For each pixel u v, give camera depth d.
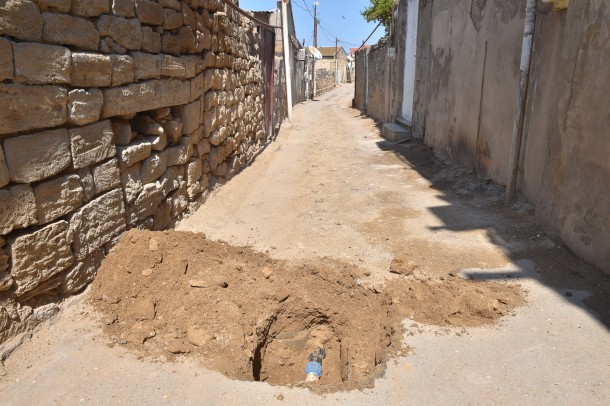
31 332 2.93
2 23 2.60
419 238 5.02
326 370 3.67
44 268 3.00
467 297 3.64
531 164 5.51
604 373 2.77
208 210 5.89
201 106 5.89
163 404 2.52
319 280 4.16
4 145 2.68
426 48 10.44
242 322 3.36
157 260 3.73
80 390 2.57
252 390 2.67
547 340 3.11
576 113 4.20
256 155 9.88
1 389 2.54
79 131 3.30
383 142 11.99
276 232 5.32
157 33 4.49
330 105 28.95
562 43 4.68
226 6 7.21
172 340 3.07
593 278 3.86
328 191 7.19
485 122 6.85
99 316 3.22
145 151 4.28
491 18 6.65
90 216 3.46
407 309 3.57
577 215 4.21
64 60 3.07
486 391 2.66
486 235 4.97
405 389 2.70
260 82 10.42
